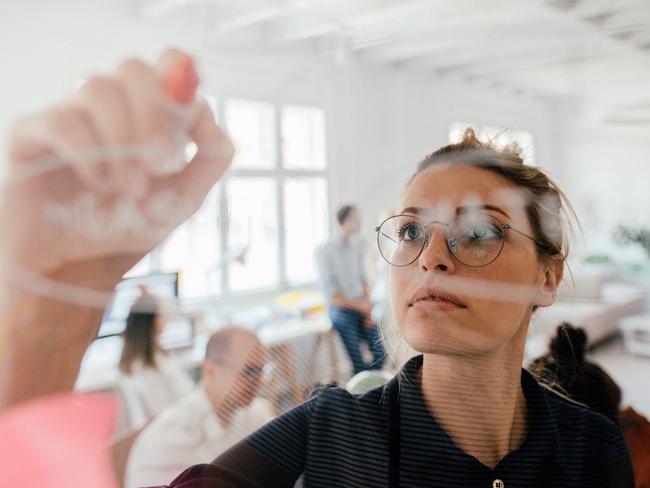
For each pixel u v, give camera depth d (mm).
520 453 383
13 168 215
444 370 375
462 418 379
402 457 382
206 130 244
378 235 370
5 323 227
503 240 342
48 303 229
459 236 341
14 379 231
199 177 244
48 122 210
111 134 220
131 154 225
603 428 417
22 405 233
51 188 220
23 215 219
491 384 370
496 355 365
